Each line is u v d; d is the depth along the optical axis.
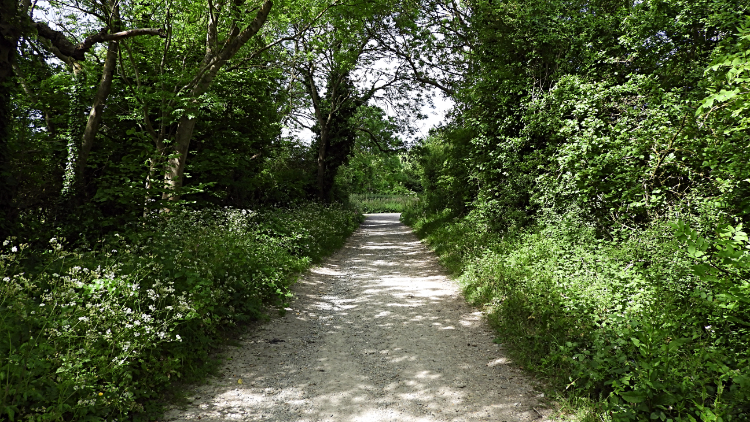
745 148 5.03
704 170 6.27
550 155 9.98
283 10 11.66
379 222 26.66
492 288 7.00
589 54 9.51
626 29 9.04
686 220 5.62
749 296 3.02
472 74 14.26
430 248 13.78
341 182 30.30
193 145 13.51
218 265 6.18
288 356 4.86
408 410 3.61
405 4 16.36
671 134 6.37
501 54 12.20
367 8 11.95
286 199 19.80
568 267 6.55
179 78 9.86
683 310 4.04
